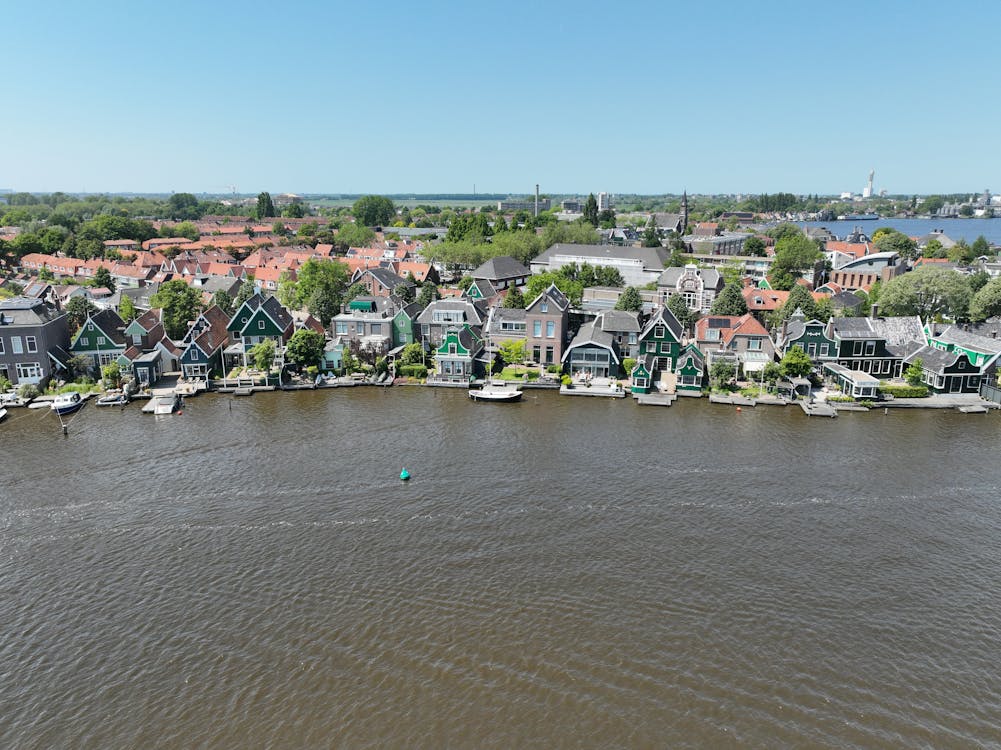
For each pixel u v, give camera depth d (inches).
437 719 1462.8
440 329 4522.6
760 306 5472.4
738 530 2218.3
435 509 2356.1
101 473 2655.0
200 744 1406.3
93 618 1784.0
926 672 1594.5
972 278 5910.4
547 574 1973.4
